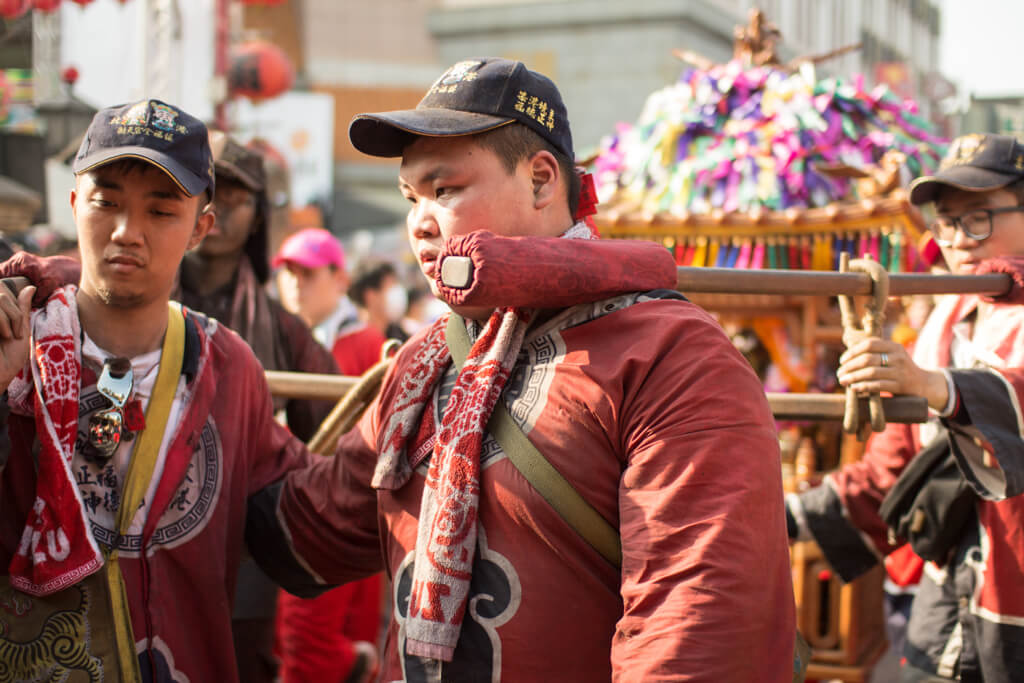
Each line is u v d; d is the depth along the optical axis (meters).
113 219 1.46
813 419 1.71
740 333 2.91
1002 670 1.85
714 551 1.10
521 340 1.27
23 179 6.89
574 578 1.20
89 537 1.43
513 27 25.17
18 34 7.97
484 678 1.21
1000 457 1.66
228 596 1.63
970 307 2.07
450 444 1.24
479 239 1.17
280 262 3.84
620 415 1.20
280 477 1.75
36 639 1.43
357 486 1.57
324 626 2.98
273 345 2.62
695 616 1.08
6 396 1.43
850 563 2.17
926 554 1.99
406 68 26.83
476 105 1.27
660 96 3.12
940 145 2.97
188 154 1.47
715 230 2.77
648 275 1.26
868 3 25.47
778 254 2.72
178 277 2.58
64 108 7.20
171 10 7.70
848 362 1.66
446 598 1.20
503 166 1.27
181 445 1.56
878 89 3.04
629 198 3.03
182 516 1.56
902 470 2.11
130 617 1.49
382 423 1.49
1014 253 2.05
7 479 1.45
